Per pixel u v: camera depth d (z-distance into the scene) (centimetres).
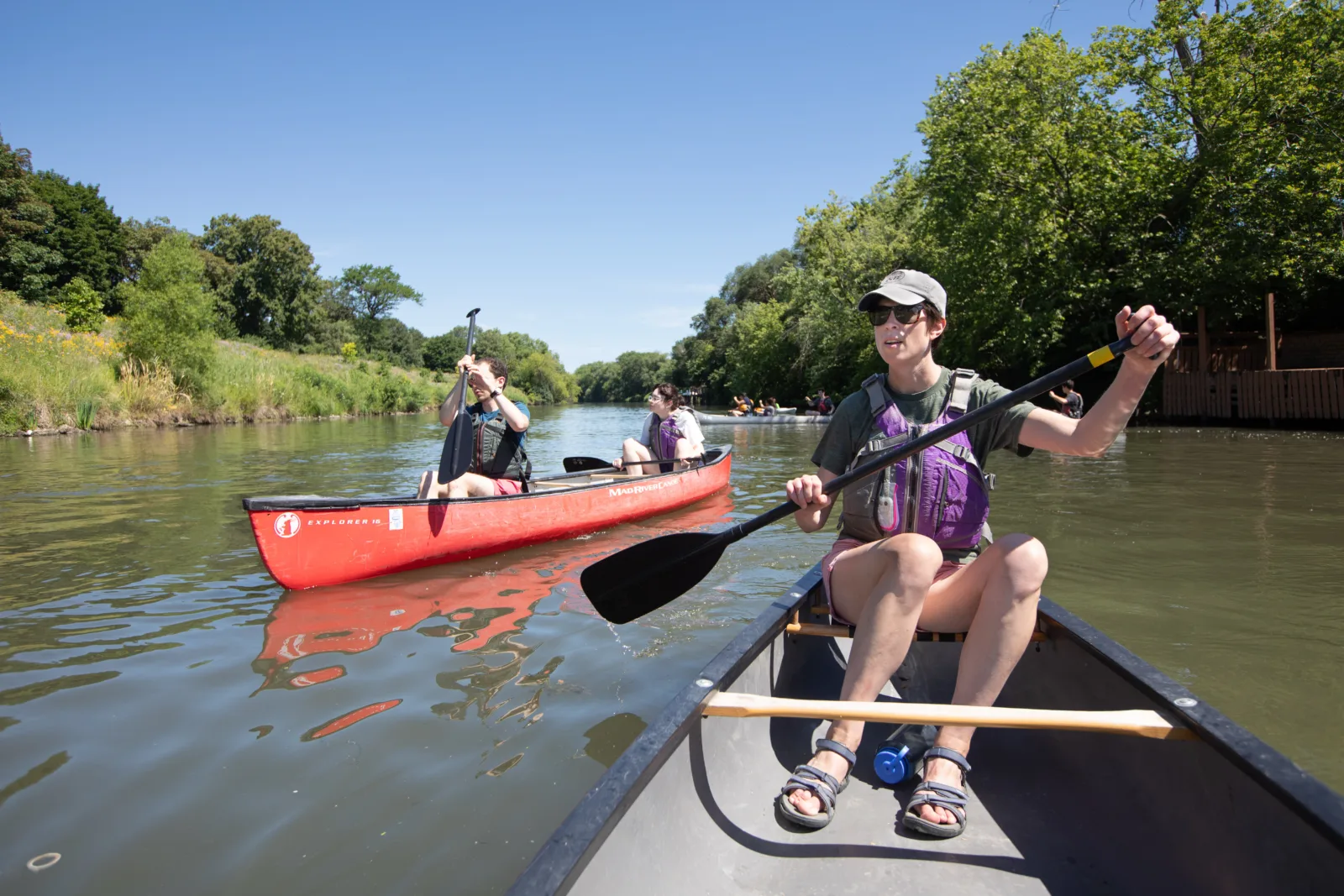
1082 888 154
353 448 1255
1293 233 1572
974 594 192
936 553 184
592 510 553
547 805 203
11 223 3550
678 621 353
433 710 262
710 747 177
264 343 5084
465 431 479
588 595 260
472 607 377
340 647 323
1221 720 142
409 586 414
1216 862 141
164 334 1858
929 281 215
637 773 134
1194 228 1686
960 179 1833
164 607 376
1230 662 299
